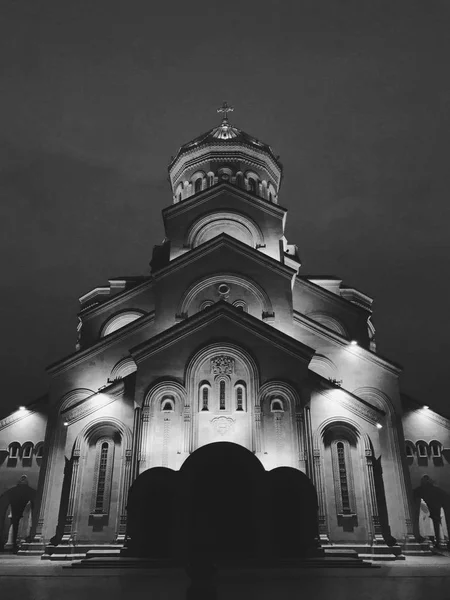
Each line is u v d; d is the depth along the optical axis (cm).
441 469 3319
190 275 3269
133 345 3306
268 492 2298
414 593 1283
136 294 3778
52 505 2903
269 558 2155
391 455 2988
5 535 3656
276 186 4250
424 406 3444
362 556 2356
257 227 3622
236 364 2755
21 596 1250
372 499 2511
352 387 3203
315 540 2269
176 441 2605
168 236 3631
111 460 2683
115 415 2750
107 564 2030
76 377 3253
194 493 2311
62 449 3017
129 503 2311
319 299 3734
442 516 3856
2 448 3431
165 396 2695
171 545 2230
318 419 2720
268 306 3186
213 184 3969
